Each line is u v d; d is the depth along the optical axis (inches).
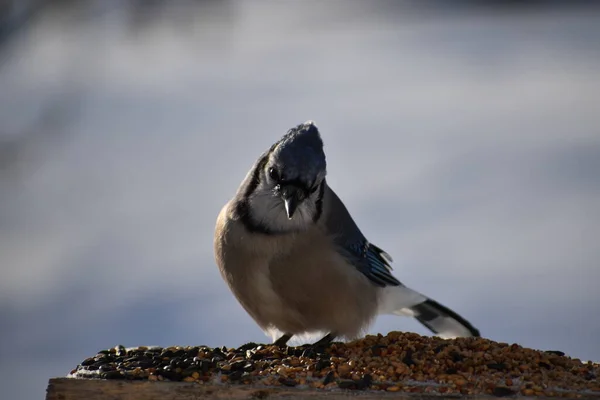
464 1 1048.2
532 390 213.0
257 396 211.6
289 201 250.1
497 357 232.2
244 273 263.3
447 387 213.9
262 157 263.4
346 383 214.2
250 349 245.6
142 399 211.6
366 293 272.8
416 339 247.3
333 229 264.8
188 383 213.6
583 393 212.1
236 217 262.5
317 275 259.8
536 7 1024.2
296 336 278.8
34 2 545.0
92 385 211.6
